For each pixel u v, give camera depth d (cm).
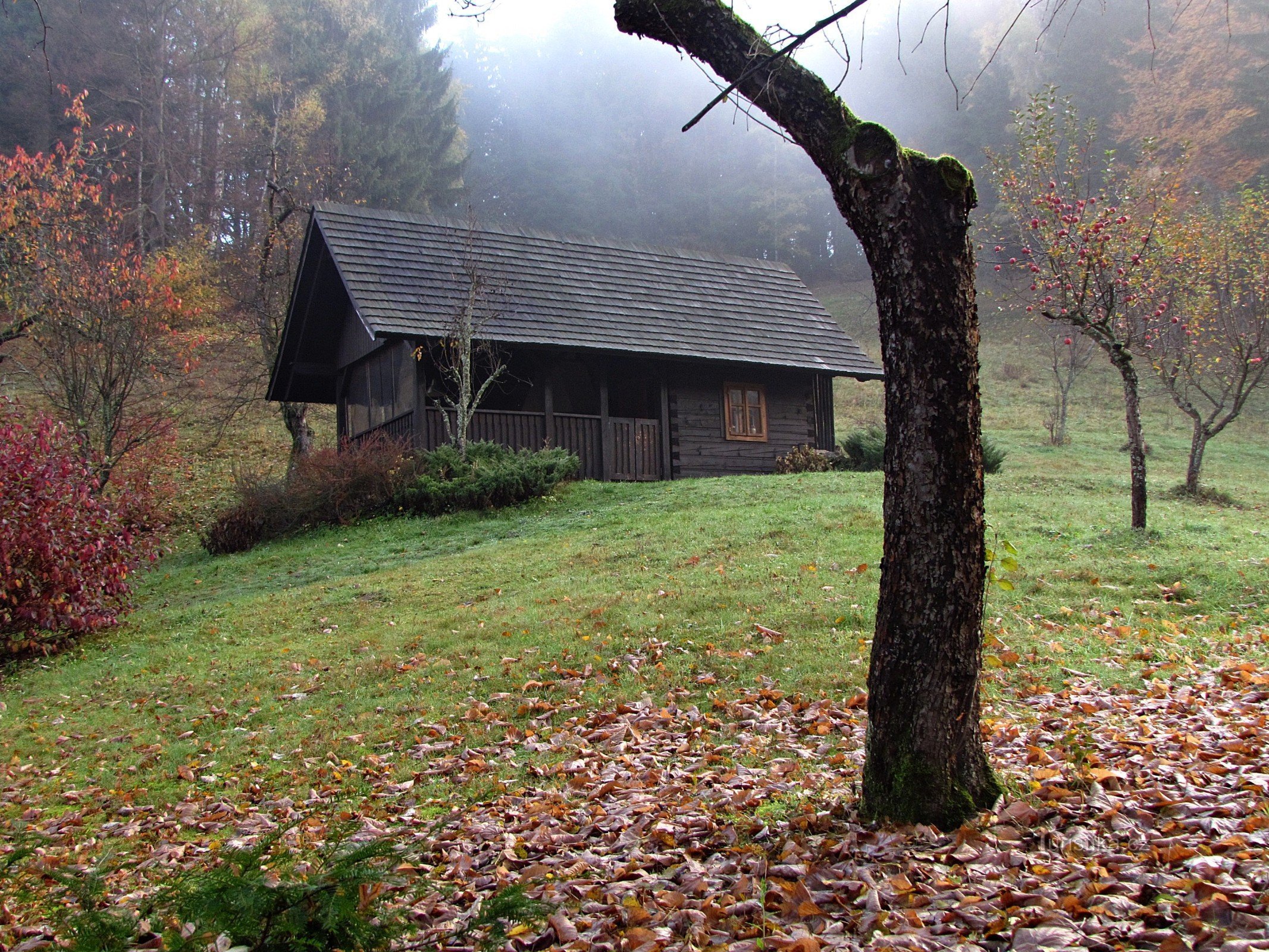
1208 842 410
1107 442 3091
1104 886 373
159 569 1864
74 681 1122
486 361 2120
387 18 5519
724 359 2253
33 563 1275
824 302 5812
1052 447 3012
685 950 377
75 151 2291
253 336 3381
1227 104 3159
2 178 2105
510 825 565
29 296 2122
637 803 568
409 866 482
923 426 455
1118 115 3444
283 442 3083
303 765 750
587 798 600
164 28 4234
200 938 232
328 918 235
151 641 1262
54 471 1331
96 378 2153
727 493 1784
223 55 4272
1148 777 503
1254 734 571
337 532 1866
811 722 708
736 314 2447
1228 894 352
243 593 1496
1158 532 1289
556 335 2092
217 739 843
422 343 2002
